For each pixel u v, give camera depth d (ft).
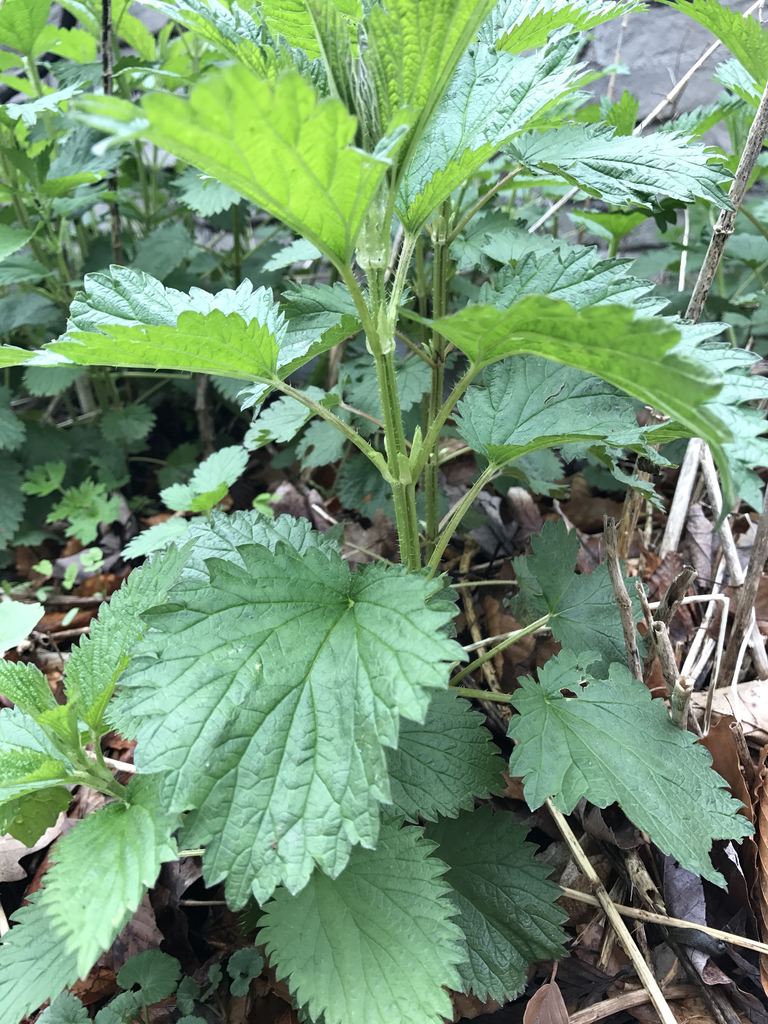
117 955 0.88
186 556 0.80
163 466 2.01
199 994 0.84
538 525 1.43
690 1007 0.81
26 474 1.71
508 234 1.18
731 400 0.61
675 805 0.71
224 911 0.94
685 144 0.83
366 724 0.61
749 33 0.89
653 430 0.74
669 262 1.73
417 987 0.63
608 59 2.12
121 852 0.63
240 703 0.63
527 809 0.99
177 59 1.67
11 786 0.71
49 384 1.64
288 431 1.02
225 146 0.48
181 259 1.74
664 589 1.25
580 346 0.53
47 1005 0.84
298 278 2.11
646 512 1.47
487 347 0.62
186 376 1.81
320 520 1.62
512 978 0.76
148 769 0.60
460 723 0.82
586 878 0.91
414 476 0.76
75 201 1.58
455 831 0.85
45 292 1.64
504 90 0.78
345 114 0.46
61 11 2.22
